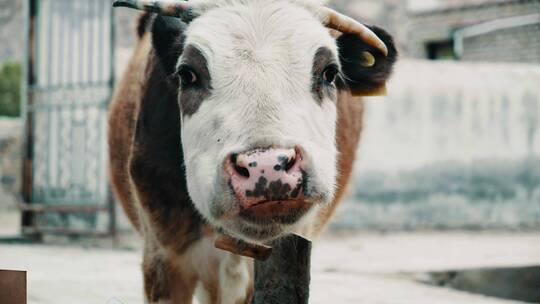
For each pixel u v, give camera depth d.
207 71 4.01
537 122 18.52
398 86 17.50
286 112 3.77
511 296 10.60
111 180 6.38
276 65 3.89
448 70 18.12
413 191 17.59
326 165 3.89
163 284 4.99
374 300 7.91
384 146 17.38
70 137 13.61
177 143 4.77
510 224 18.33
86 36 13.66
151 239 5.01
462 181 17.97
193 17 4.39
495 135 18.22
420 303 7.87
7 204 19.47
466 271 10.51
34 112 13.84
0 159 19.58
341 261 11.45
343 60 4.82
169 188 4.80
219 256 4.85
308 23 4.12
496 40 26.83
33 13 13.86
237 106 3.81
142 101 5.03
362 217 17.16
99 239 13.35
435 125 17.78
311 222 5.04
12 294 3.89
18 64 33.38
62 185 13.73
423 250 13.25
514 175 18.34
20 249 11.59
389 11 27.95
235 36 4.01
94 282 8.19
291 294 3.73
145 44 6.02
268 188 3.51
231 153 3.66
